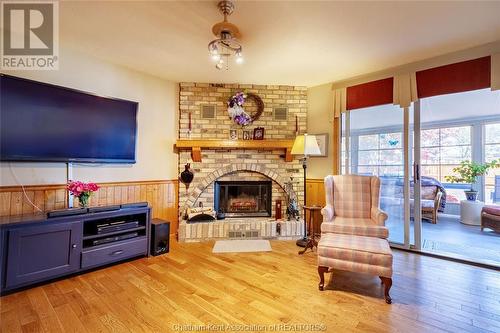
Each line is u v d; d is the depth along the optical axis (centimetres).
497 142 507
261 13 214
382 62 318
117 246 274
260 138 397
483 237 389
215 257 300
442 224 482
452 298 209
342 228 266
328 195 315
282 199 406
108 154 310
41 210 266
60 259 235
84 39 265
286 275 252
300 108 415
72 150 279
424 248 333
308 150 334
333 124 393
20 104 243
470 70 280
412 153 335
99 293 214
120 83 334
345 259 213
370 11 212
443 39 261
